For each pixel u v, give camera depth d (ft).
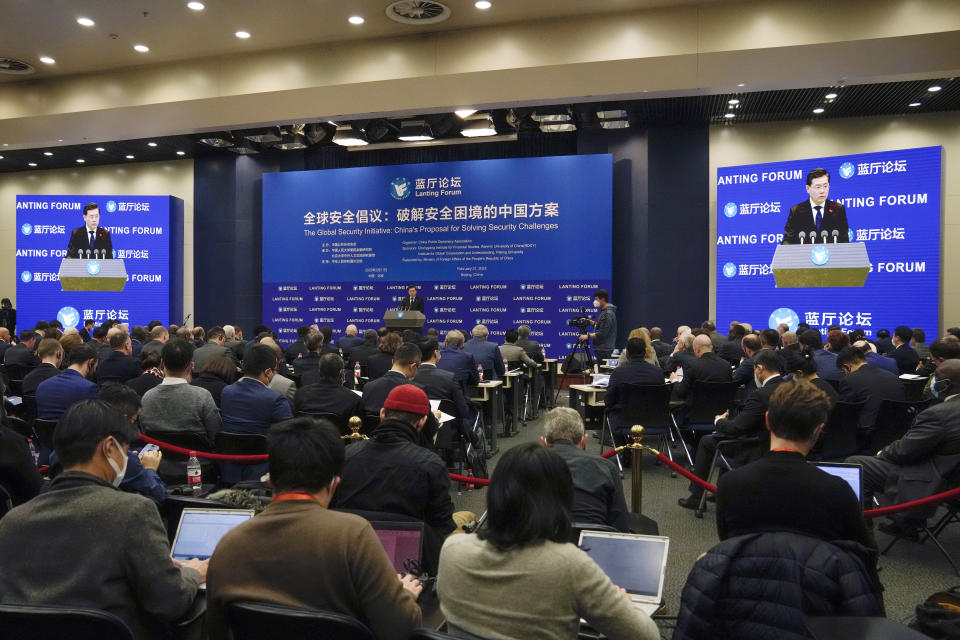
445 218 42.52
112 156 49.98
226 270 48.49
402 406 9.28
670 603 11.66
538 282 40.83
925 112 37.32
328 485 5.80
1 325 50.11
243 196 47.83
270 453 5.70
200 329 29.32
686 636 6.15
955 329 26.04
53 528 5.61
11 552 5.56
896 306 33.37
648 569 7.04
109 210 47.67
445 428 17.11
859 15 24.39
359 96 31.04
